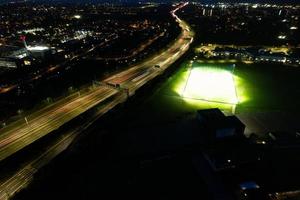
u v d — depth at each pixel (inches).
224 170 1625.2
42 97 2893.7
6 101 2817.4
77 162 1708.9
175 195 1456.7
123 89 2977.4
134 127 2143.2
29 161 1769.2
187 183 1539.1
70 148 1838.1
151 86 2918.3
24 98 2888.8
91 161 1726.1
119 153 1808.6
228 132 1968.5
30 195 1464.1
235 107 2516.0
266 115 2345.0
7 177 1635.1
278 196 1424.7
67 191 1491.1
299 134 2000.5
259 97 2741.1
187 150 1836.9
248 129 2107.5
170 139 1966.0
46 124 2253.9
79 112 2456.9
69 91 2970.0
